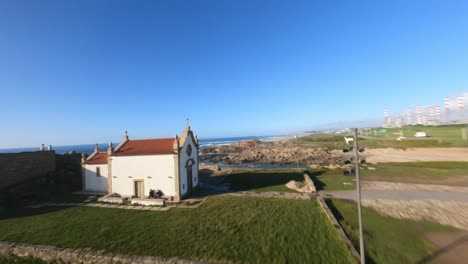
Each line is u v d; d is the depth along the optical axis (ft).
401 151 272.72
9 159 112.88
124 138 121.08
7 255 57.88
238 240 61.21
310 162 247.91
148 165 104.94
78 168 145.79
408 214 78.79
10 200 99.19
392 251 55.26
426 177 138.21
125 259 52.75
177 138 103.04
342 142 426.92
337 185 121.60
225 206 89.76
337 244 58.59
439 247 56.90
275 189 116.88
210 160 303.89
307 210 83.46
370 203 90.74
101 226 71.72
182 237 63.31
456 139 318.86
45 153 132.46
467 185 118.52
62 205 94.68
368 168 168.86
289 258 52.70
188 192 111.34
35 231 68.44
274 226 69.82
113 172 109.29
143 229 68.95
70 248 57.77
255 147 438.40
